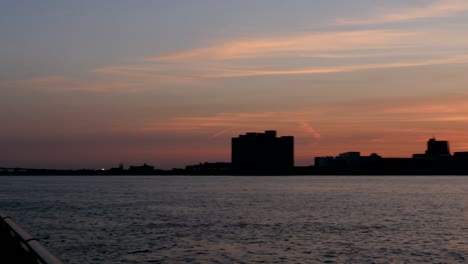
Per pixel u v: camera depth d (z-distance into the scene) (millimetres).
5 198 138000
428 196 152125
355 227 66500
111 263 40906
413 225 69375
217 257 43969
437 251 47844
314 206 106062
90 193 172500
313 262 42031
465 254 46312
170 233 59438
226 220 75188
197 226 67000
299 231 61812
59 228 64625
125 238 55000
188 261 42062
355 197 145250
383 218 79500
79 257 43531
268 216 81938
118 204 112188
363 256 44938
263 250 47625
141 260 42281
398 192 182625
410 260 43281
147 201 123938
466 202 122125
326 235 58094
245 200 128625
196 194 164750
